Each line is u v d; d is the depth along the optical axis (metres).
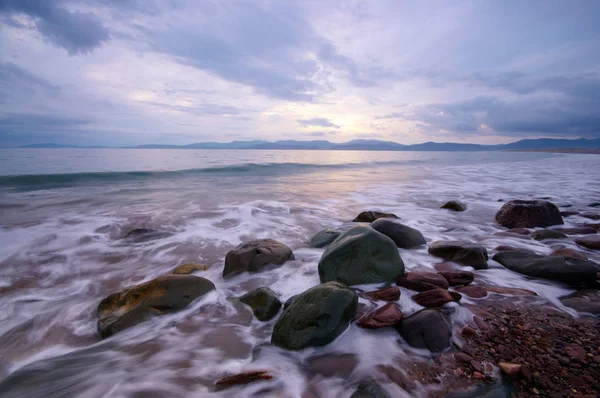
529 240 5.93
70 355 2.74
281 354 2.59
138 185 13.85
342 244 4.00
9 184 13.00
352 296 2.92
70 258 5.31
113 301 3.55
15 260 5.15
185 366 2.55
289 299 3.43
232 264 4.43
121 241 6.18
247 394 2.20
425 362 2.41
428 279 3.66
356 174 21.66
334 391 2.18
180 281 3.59
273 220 7.96
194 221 7.71
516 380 2.15
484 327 2.84
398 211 9.22
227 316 3.34
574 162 36.34
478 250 4.54
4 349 2.88
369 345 2.63
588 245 5.28
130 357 2.68
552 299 3.44
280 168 25.44
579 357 2.38
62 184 13.66
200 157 42.44
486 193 12.93
